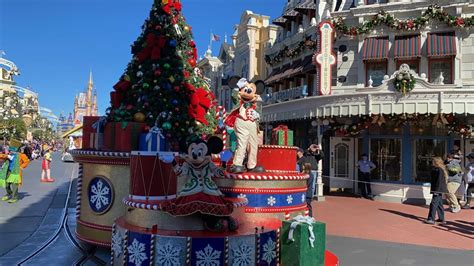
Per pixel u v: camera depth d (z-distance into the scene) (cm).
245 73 2788
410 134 1634
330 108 1620
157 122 646
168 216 500
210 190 492
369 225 1045
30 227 845
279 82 2288
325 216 1176
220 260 471
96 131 715
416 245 816
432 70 1655
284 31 2448
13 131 4281
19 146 1212
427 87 1466
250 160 677
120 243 508
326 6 1992
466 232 979
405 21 1666
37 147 4178
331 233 925
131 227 504
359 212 1270
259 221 612
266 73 2634
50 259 615
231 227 511
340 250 754
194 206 471
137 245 479
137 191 520
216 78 3450
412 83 1460
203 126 783
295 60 2180
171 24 732
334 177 1670
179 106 692
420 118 1541
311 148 1212
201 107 783
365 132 1728
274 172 714
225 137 793
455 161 1307
